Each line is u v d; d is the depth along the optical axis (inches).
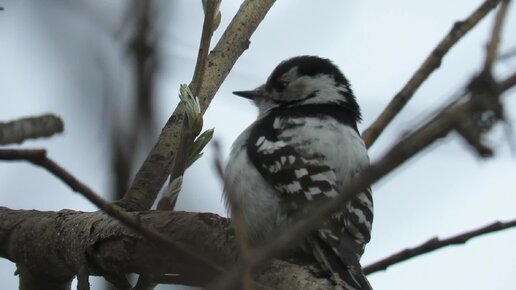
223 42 414.0
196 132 319.0
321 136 405.1
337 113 454.6
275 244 160.2
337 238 339.9
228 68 407.8
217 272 239.3
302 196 382.0
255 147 406.6
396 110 376.8
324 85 491.5
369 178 145.9
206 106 393.4
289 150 398.0
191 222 290.8
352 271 305.1
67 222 329.1
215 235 286.0
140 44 314.7
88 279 315.6
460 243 272.8
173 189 308.8
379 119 382.0
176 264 281.1
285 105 494.6
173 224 294.5
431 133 142.2
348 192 149.6
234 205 183.8
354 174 394.0
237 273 162.6
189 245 287.3
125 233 299.9
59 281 350.0
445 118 142.4
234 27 418.0
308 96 492.7
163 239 242.7
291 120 424.2
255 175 398.6
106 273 318.3
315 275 265.3
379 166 144.4
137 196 340.5
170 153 360.5
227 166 414.3
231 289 161.6
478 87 145.0
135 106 313.9
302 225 157.3
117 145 313.7
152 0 319.9
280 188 389.4
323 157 394.3
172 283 284.4
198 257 240.5
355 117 481.7
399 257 296.2
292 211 382.6
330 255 327.9
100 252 311.7
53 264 337.4
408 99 371.9
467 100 143.0
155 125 315.9
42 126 293.7
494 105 143.3
